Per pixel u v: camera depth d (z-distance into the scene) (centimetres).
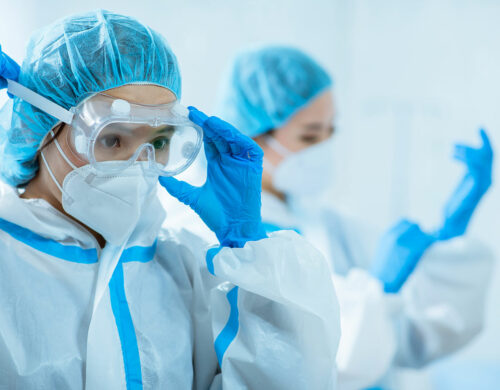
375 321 136
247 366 93
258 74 174
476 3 278
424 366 176
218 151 98
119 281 91
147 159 87
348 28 270
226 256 93
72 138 84
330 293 94
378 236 196
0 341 81
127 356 87
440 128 283
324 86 177
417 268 175
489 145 160
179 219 126
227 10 242
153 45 89
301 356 94
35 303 85
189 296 101
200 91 239
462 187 164
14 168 94
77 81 86
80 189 86
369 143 280
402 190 283
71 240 93
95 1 207
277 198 185
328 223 194
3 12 182
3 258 86
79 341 86
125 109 80
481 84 282
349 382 134
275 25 253
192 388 96
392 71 277
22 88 86
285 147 178
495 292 281
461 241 175
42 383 82
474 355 283
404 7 275
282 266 93
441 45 279
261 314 98
